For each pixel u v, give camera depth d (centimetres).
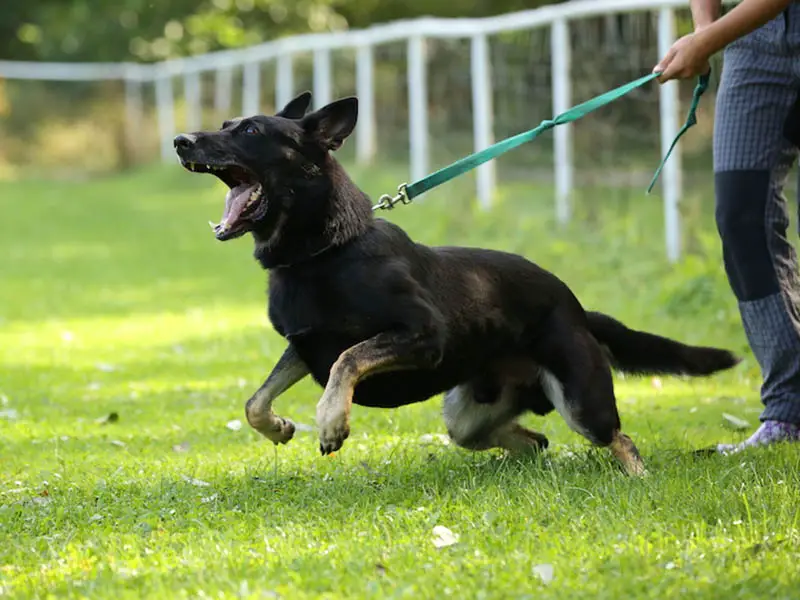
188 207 3712
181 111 5272
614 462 847
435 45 3180
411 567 609
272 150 794
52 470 905
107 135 5562
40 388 1288
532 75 2634
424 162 2786
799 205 952
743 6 832
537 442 924
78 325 1759
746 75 916
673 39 1788
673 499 716
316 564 613
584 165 2250
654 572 587
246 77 4316
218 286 2145
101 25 6047
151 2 5822
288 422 859
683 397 1181
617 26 2184
